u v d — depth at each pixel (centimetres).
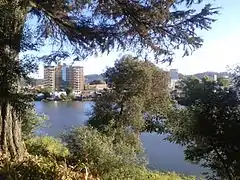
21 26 959
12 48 918
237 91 937
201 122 944
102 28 1181
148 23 1135
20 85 954
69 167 1042
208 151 963
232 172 979
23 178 853
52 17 1180
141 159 1375
